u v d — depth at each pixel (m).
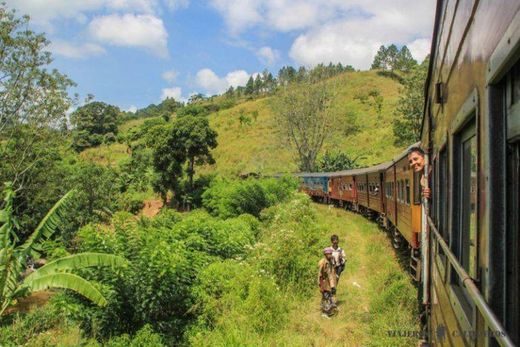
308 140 53.06
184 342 9.76
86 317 10.10
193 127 43.62
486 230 2.08
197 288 10.96
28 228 26.03
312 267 12.95
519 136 1.76
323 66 53.38
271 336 9.19
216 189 32.75
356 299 11.33
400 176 15.11
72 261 8.09
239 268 12.45
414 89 39.75
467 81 2.74
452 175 3.42
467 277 2.33
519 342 1.89
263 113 96.69
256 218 24.23
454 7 3.33
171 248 11.09
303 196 26.55
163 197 44.44
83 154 76.69
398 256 15.12
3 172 24.52
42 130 24.97
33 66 23.83
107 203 28.28
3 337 11.74
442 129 4.35
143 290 9.88
